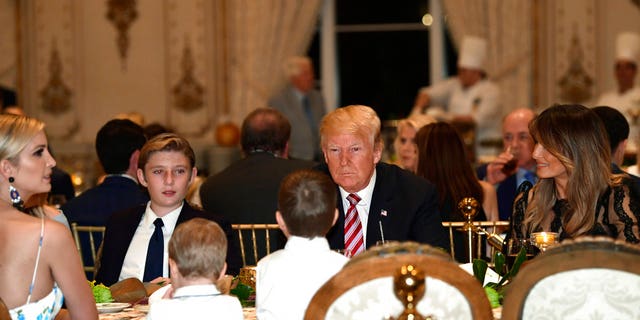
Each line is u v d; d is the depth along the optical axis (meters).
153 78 15.26
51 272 3.99
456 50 14.56
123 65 15.34
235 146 13.86
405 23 15.47
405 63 15.51
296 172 3.89
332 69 15.53
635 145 9.61
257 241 6.53
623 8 14.06
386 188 5.30
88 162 14.60
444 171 6.55
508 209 7.72
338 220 5.25
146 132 7.98
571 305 3.27
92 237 6.28
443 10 15.20
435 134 6.64
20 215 3.98
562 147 4.94
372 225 5.22
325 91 15.56
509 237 5.32
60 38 15.39
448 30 15.13
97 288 4.54
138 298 4.55
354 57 15.61
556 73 14.21
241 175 6.70
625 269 3.21
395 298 3.16
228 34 15.00
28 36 15.41
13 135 4.01
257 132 6.81
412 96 15.52
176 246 3.81
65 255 3.98
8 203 4.04
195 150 13.58
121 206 6.63
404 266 3.09
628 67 12.30
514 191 7.78
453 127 6.70
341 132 5.00
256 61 14.88
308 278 3.70
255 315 4.14
